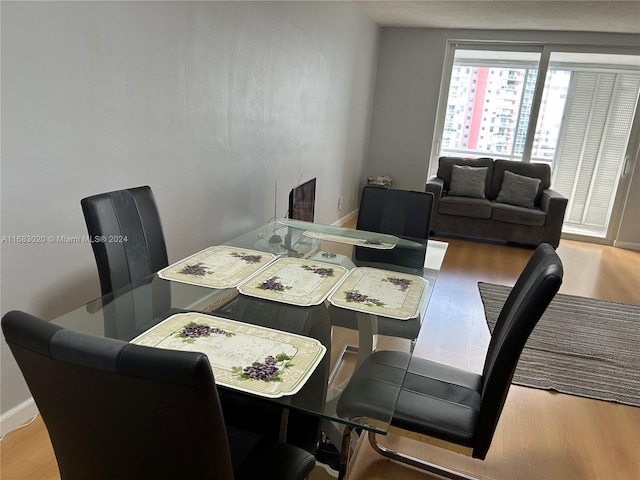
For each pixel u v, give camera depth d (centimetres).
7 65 152
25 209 167
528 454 187
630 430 206
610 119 536
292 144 379
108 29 189
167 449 74
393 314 146
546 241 493
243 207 318
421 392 150
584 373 251
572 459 186
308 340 122
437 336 287
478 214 504
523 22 484
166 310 136
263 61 312
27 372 76
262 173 336
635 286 401
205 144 265
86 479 87
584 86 538
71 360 68
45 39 163
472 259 455
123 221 164
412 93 585
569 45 518
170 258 251
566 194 573
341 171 521
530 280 140
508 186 522
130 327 125
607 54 507
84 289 197
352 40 477
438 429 135
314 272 175
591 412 217
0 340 167
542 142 568
